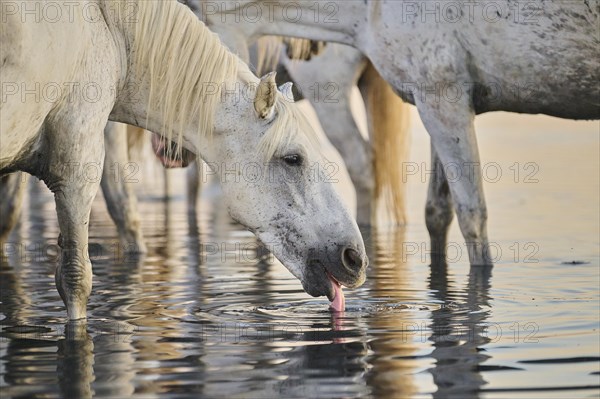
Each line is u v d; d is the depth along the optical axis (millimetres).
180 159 10203
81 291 9477
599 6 11305
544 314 9789
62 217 9320
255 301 10688
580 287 11328
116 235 17594
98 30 9133
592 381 7309
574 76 11750
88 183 9203
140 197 26312
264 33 13172
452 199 12672
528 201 22203
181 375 7543
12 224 14477
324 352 8227
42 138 9062
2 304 10602
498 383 7273
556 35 11617
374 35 12578
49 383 7340
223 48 9609
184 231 18297
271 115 9312
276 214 9469
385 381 7336
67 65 8773
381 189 18578
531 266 13047
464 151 12430
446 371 7602
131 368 7762
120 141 14734
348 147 18406
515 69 11977
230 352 8250
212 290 11453
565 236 16250
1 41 8227
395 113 18312
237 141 9438
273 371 7641
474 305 10328
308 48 16312
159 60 9453
